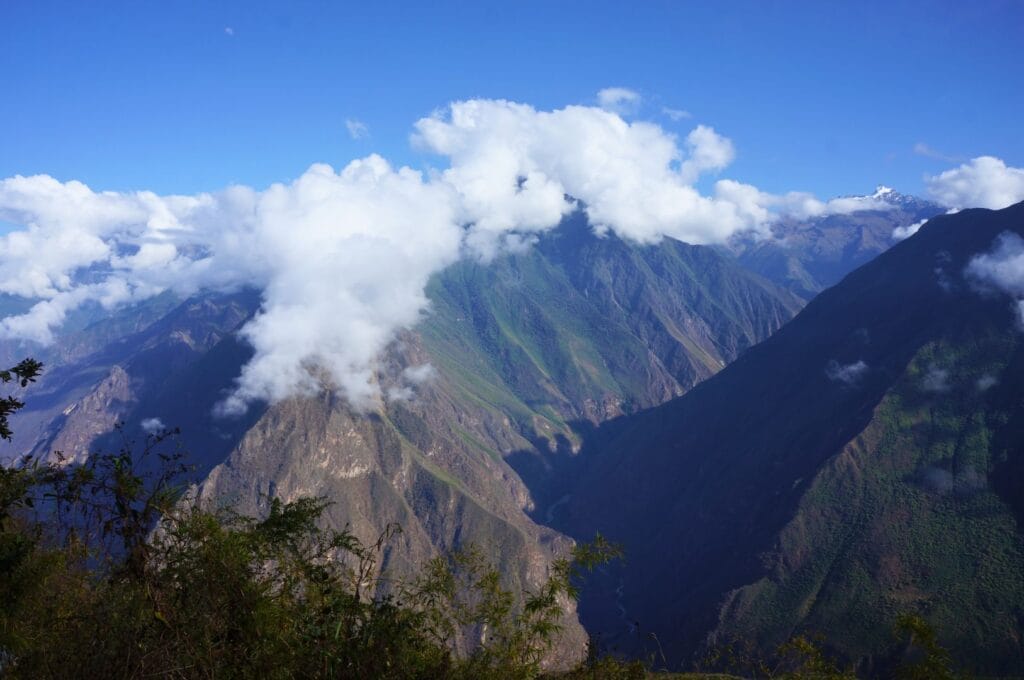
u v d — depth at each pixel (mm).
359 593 9656
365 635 9258
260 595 8617
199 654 8078
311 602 9148
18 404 10242
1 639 7727
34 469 8891
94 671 7930
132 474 8930
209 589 8438
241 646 8336
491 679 10336
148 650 8078
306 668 8680
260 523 9578
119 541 8641
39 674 7926
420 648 10016
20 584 7895
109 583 8414
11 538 8055
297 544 9641
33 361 10406
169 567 8500
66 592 8367
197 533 8695
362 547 10125
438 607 11023
